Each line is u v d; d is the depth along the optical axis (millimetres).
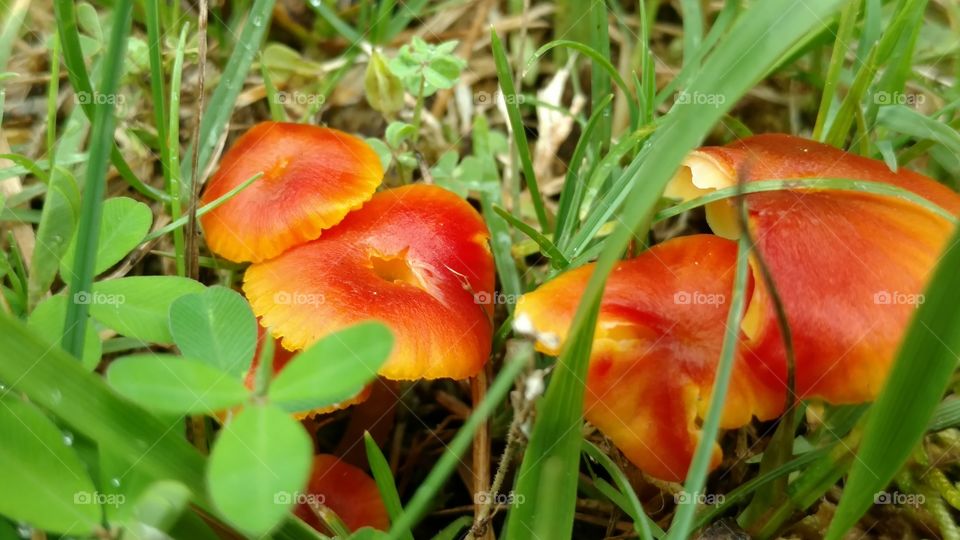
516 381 245
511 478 256
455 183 296
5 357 185
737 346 221
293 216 245
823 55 305
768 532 232
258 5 284
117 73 209
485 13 350
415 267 245
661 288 227
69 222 247
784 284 220
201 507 198
